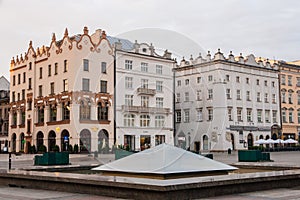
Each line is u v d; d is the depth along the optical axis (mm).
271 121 61906
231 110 56188
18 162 31500
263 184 11609
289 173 12539
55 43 51250
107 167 12117
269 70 62438
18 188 12828
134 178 10797
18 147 57312
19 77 58812
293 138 64938
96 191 10773
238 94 57438
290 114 65250
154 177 10625
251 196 10258
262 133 60000
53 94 50750
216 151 53156
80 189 11234
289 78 65875
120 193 10102
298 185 12695
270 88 62406
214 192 10211
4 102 65875
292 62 72938
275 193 10891
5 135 64250
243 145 56938
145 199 9453
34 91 54625
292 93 65938
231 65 56812
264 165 17047
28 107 55656
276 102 63094
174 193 9250
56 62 50844
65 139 47844
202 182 9789
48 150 50625
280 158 33719
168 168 10727
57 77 50438
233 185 10734
